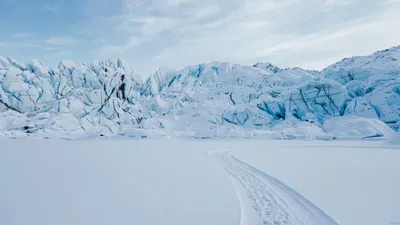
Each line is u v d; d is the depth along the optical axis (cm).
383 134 6250
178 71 13812
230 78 12975
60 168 1653
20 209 804
